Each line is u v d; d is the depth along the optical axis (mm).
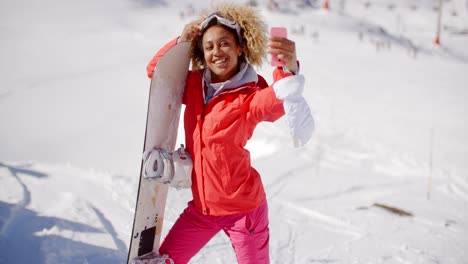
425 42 66688
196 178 1996
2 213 3363
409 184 5840
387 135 9320
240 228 2006
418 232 4031
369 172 6352
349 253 3518
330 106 12570
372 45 42219
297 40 38094
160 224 2174
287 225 4113
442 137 9664
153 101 1984
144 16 48031
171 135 2137
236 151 1926
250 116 1902
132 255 2057
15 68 16781
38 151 8766
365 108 12781
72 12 45812
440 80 22266
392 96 15812
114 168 7949
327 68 21797
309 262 3312
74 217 3482
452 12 104750
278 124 8891
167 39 29641
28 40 24000
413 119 11859
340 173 6164
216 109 1921
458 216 4570
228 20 1987
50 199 3846
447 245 3734
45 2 47719
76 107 12023
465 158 7754
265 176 5789
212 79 2090
